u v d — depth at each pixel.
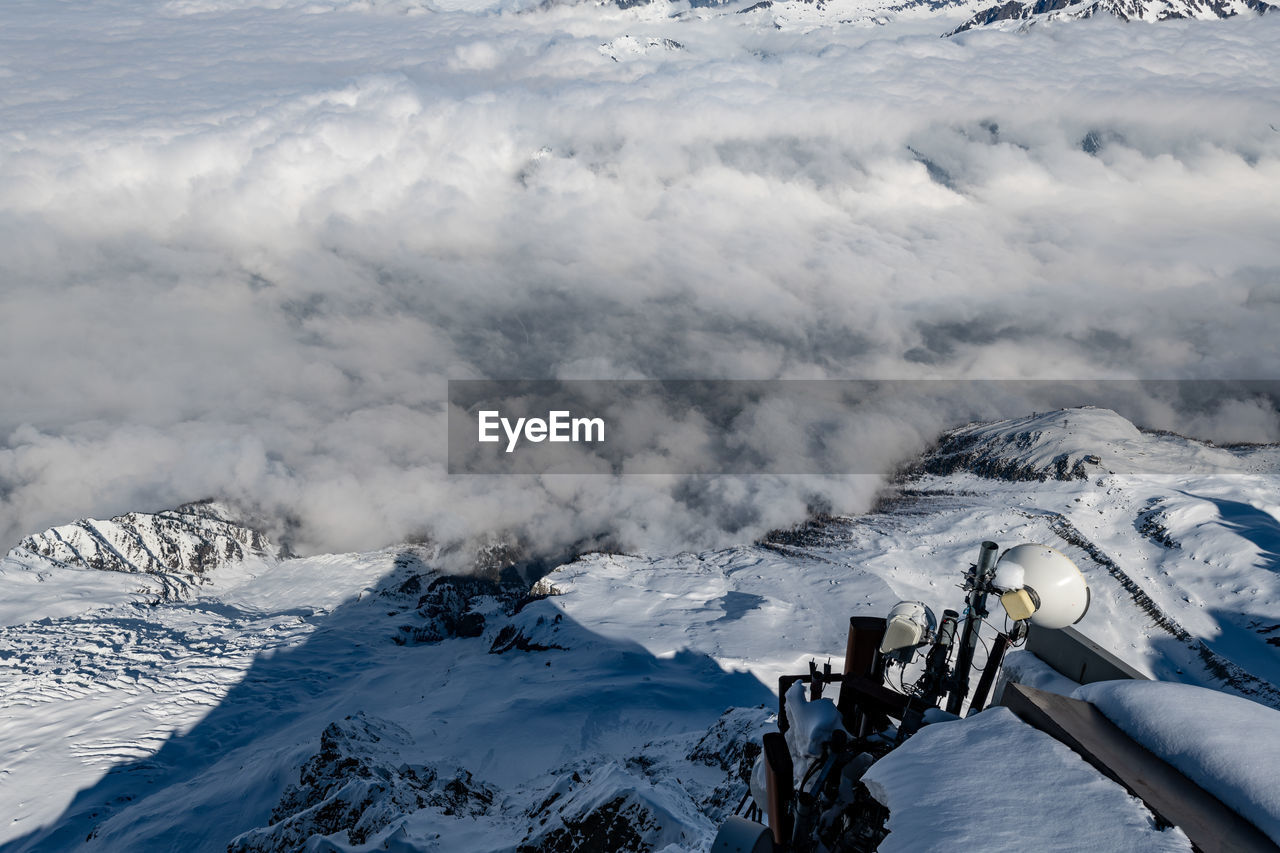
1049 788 3.38
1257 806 3.05
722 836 4.29
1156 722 3.72
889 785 3.74
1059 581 5.38
